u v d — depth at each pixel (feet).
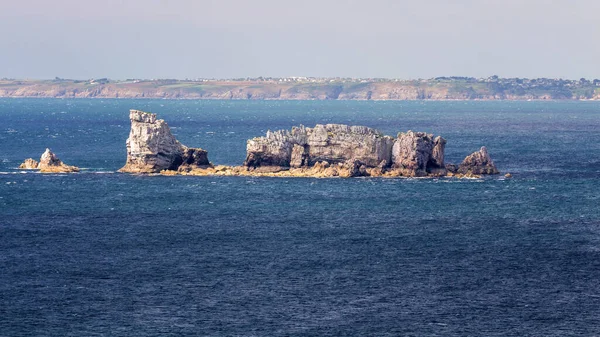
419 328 585.63
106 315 606.14
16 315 605.31
